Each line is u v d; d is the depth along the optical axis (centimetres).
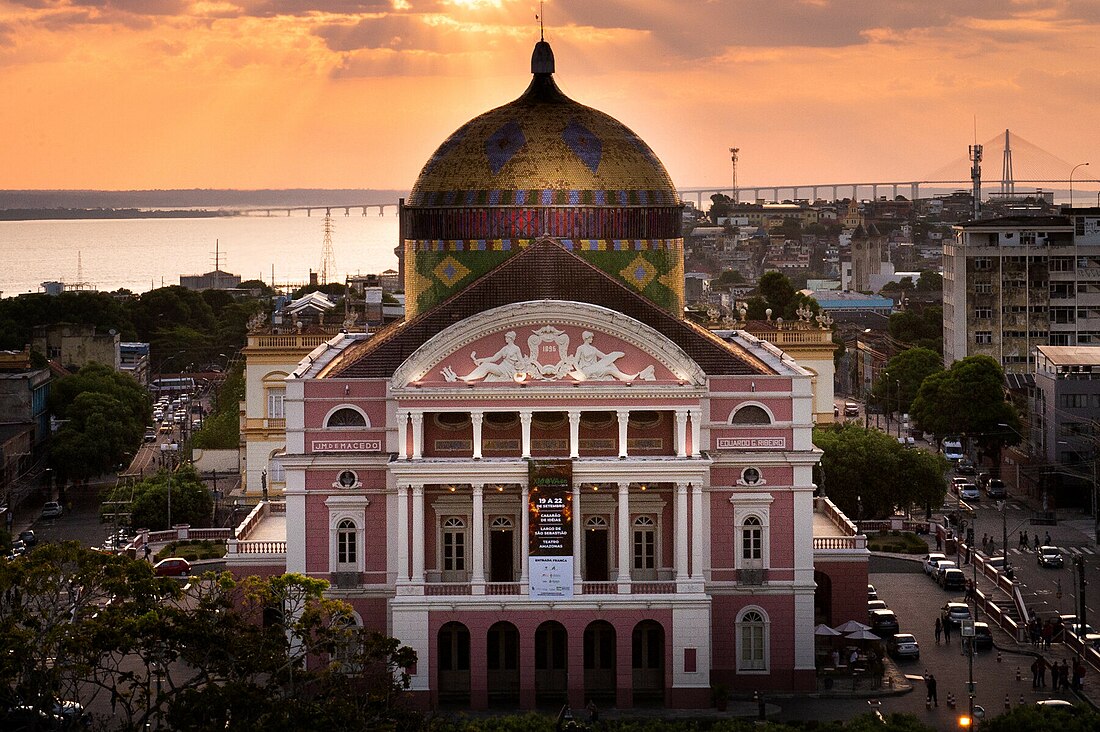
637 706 15350
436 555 15600
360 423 15675
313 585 13900
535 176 16862
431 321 15738
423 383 15312
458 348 15325
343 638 13762
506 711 15238
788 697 15612
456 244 16888
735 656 15712
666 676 15312
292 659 13512
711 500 15650
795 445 15650
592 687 15725
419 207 17062
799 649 15712
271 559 16800
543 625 15725
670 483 15462
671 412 15525
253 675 13312
